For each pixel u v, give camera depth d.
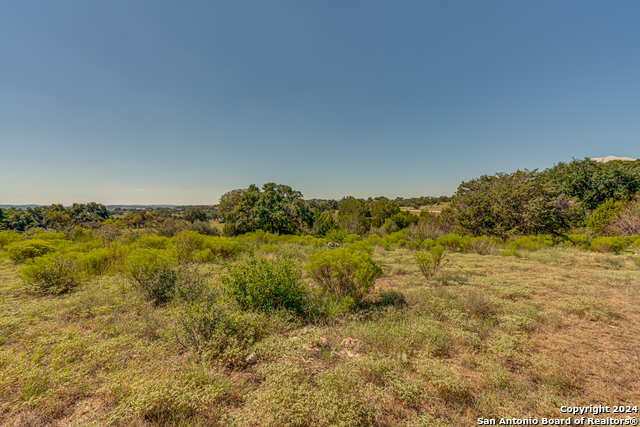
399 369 2.99
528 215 16.36
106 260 8.24
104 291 5.53
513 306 4.97
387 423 2.31
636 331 4.11
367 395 2.55
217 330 3.40
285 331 4.11
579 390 2.78
